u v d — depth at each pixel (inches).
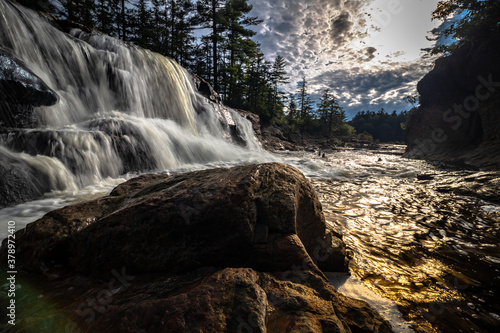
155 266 76.3
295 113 2741.1
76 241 81.0
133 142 294.2
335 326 51.5
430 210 190.2
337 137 2755.9
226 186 84.0
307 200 99.4
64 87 360.2
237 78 1366.9
